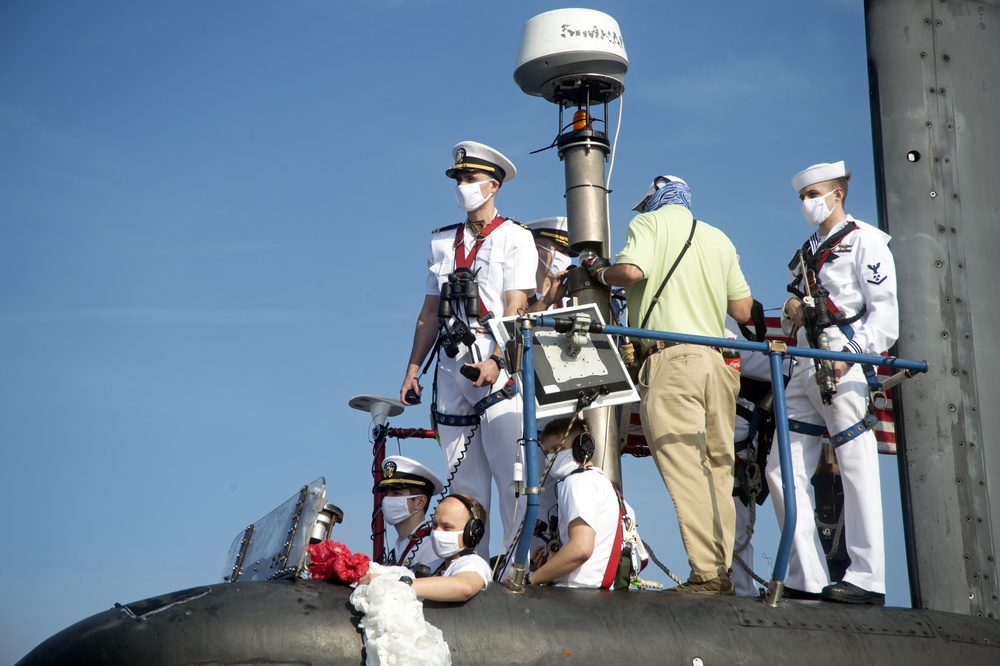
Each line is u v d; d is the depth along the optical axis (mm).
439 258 7762
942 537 7238
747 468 7484
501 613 5320
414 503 8547
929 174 7719
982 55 7977
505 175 7719
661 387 6574
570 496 5965
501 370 7273
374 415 8844
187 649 4887
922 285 7555
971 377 7473
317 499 5508
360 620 5039
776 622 5805
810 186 7535
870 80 8008
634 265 6742
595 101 8008
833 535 8055
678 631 5535
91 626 5066
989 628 6367
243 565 5840
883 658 5883
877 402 7578
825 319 7164
